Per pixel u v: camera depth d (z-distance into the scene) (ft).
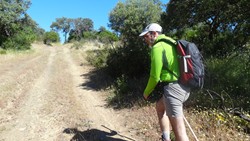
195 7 42.37
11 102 26.58
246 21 34.04
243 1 31.86
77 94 31.63
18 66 60.75
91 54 78.07
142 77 33.40
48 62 76.23
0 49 112.98
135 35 37.73
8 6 124.77
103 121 20.89
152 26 12.81
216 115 17.85
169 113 12.09
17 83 37.47
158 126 18.10
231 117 17.40
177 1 45.52
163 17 51.16
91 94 31.63
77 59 87.61
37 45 188.03
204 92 22.24
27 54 103.96
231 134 15.90
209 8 36.83
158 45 11.87
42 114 22.65
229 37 37.19
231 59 28.76
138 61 34.32
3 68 55.77
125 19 136.05
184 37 51.08
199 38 45.34
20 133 18.47
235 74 25.16
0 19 123.95
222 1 33.53
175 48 11.95
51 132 18.45
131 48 35.86
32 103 26.35
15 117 21.86
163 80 11.98
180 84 11.80
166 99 12.03
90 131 18.48
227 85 23.34
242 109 18.51
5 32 130.72
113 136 17.58
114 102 26.53
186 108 20.25
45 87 35.76
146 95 12.63
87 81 41.39
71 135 17.81
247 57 28.76
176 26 48.98
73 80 43.42
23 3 134.21
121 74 36.32
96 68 56.39
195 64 11.44
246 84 23.43
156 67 11.70
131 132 18.29
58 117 21.66
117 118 21.67
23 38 130.11
